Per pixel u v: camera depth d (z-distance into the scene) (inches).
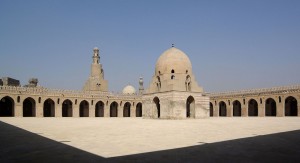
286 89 2389.3
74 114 2795.3
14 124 1380.4
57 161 466.0
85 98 2881.4
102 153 538.3
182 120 1801.2
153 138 780.6
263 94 2573.8
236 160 470.6
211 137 798.5
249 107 2984.7
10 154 531.5
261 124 1323.8
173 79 2017.7
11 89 2402.8
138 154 526.3
